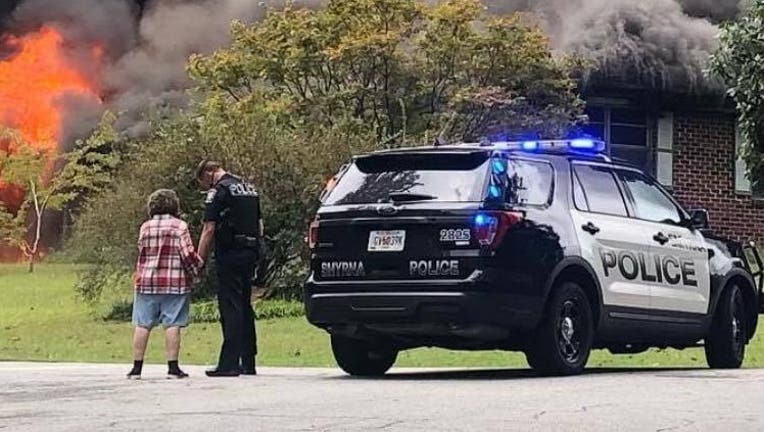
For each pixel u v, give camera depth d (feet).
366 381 33.81
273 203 67.10
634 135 88.94
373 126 76.43
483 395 28.86
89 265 70.69
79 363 45.39
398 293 33.24
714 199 91.04
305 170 67.56
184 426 23.86
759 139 54.60
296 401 27.91
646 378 33.86
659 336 37.93
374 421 24.16
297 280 66.74
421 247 33.32
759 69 53.52
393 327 33.63
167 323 35.73
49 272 97.35
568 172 35.96
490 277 32.71
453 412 25.49
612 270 36.01
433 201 33.60
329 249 34.63
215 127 69.31
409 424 23.71
